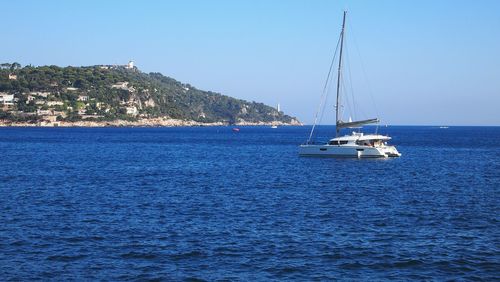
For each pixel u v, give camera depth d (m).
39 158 96.75
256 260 29.06
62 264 28.17
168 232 35.06
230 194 52.06
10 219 38.78
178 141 177.25
